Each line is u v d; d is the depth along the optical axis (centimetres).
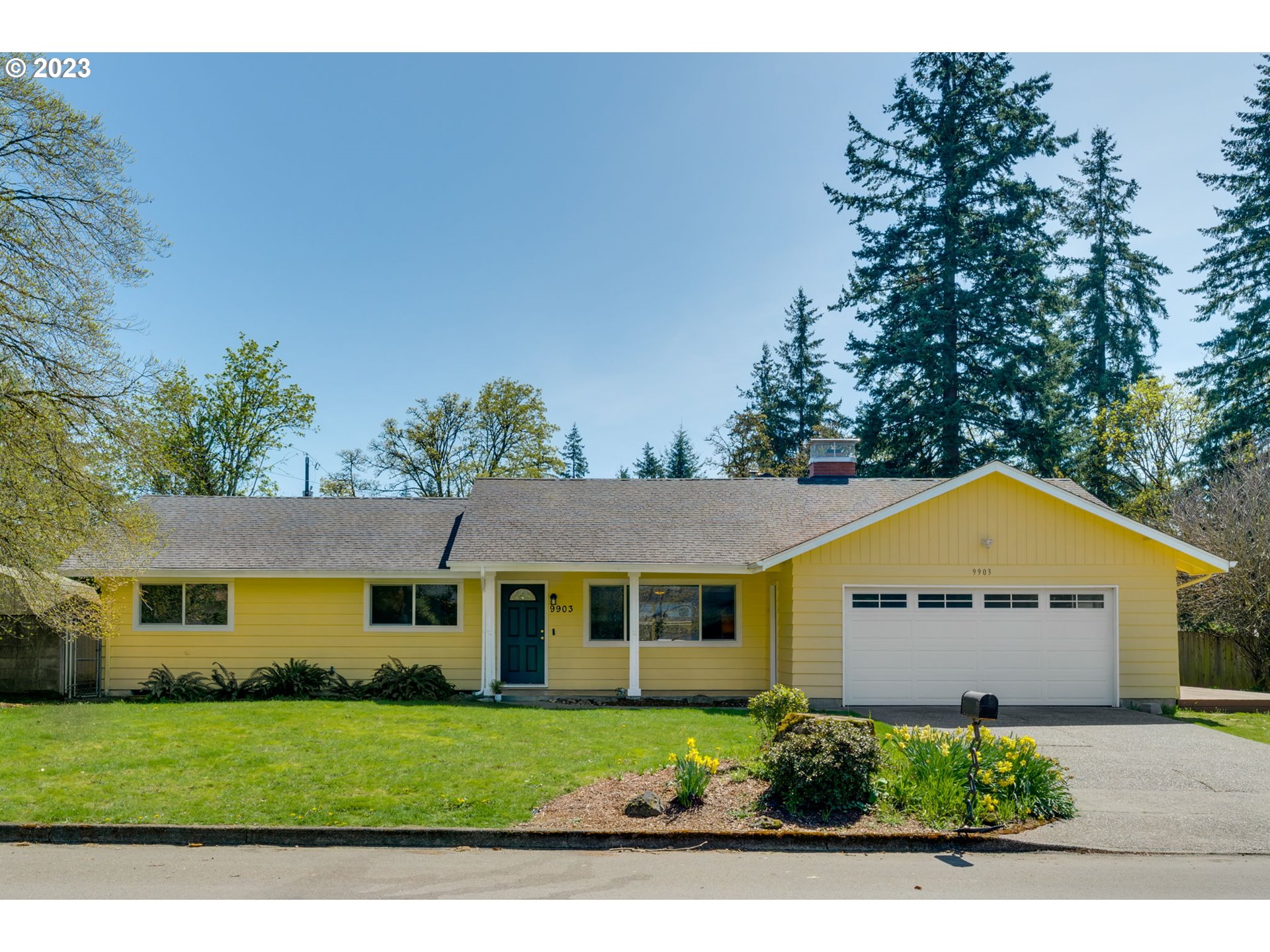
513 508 1962
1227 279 3503
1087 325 4031
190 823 781
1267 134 3456
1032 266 3488
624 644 1798
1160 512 2717
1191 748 1206
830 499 2006
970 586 1623
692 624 1803
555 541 1777
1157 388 3078
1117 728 1373
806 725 930
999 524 1631
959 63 3616
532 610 1825
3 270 1599
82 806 824
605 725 1322
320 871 698
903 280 3666
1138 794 958
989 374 3444
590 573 1814
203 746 1105
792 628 1625
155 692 1672
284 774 961
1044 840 789
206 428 3788
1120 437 3112
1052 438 3344
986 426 3441
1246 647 2130
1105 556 1631
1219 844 788
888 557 1623
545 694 1767
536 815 820
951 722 1419
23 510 1593
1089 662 1620
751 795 889
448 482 4322
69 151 1592
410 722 1326
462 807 837
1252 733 1352
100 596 1742
